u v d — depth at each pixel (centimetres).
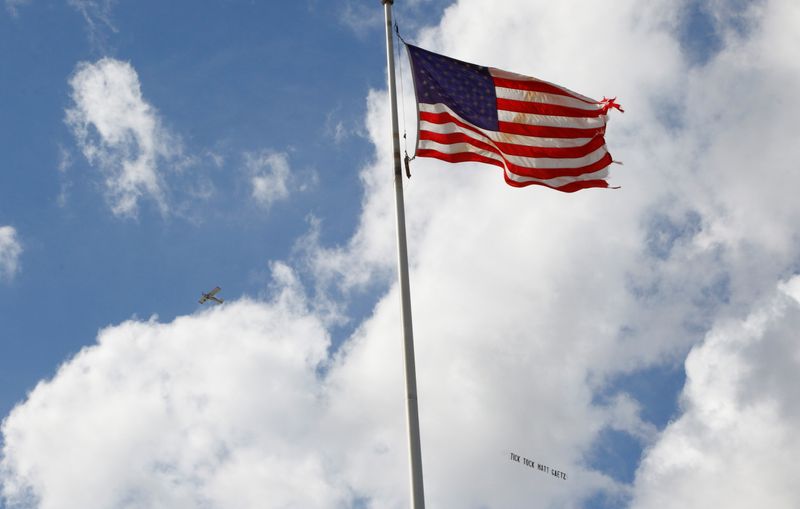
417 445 1645
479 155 2328
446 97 2377
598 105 2450
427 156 2292
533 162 2359
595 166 2383
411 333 1811
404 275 1914
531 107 2420
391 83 2245
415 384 1727
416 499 1587
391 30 2352
